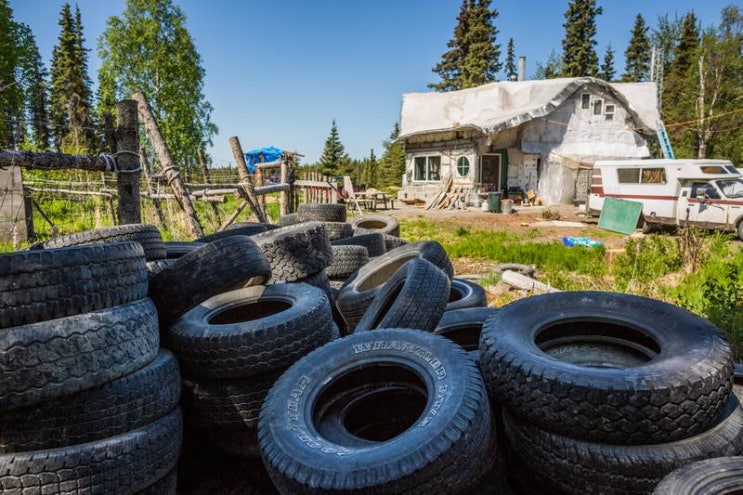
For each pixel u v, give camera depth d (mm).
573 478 2572
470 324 4727
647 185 17406
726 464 2254
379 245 7918
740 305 6234
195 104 41469
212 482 3676
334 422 3061
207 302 4320
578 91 29203
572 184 29141
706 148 42406
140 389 2982
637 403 2410
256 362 3494
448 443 2377
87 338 2760
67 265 2766
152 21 38219
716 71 42062
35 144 14352
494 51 55250
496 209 26141
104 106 38719
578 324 3342
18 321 2609
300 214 10398
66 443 2732
